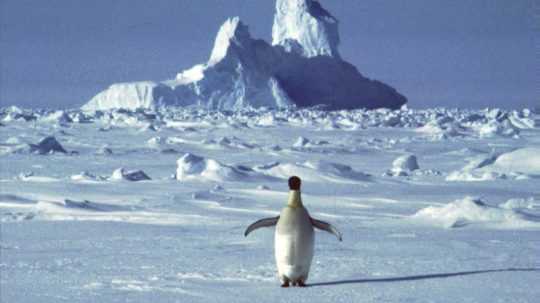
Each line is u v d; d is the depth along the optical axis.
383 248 31.22
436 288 20.72
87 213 47.22
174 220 44.31
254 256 28.70
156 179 76.69
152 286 21.30
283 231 21.11
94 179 73.19
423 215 44.84
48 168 95.38
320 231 38.59
